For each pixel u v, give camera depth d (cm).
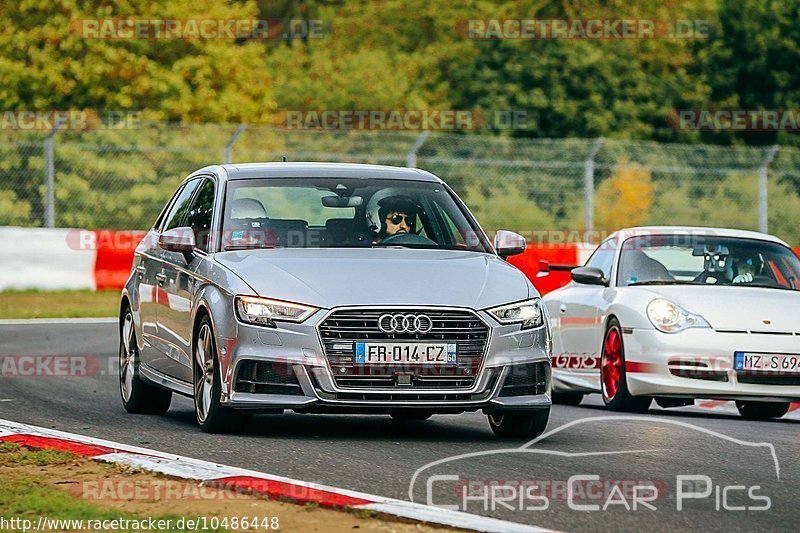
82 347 5762
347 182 3381
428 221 3319
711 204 11712
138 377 3566
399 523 2020
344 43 16662
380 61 15062
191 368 3167
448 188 3469
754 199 11825
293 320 2895
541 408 3003
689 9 15125
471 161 8994
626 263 4266
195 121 11912
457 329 2922
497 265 3161
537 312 3042
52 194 8712
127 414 3572
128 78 11781
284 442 2912
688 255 4259
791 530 2072
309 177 3384
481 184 12331
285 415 3531
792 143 15112
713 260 4234
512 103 14212
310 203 3325
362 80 14438
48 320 7250
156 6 12019
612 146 13238
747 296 3988
